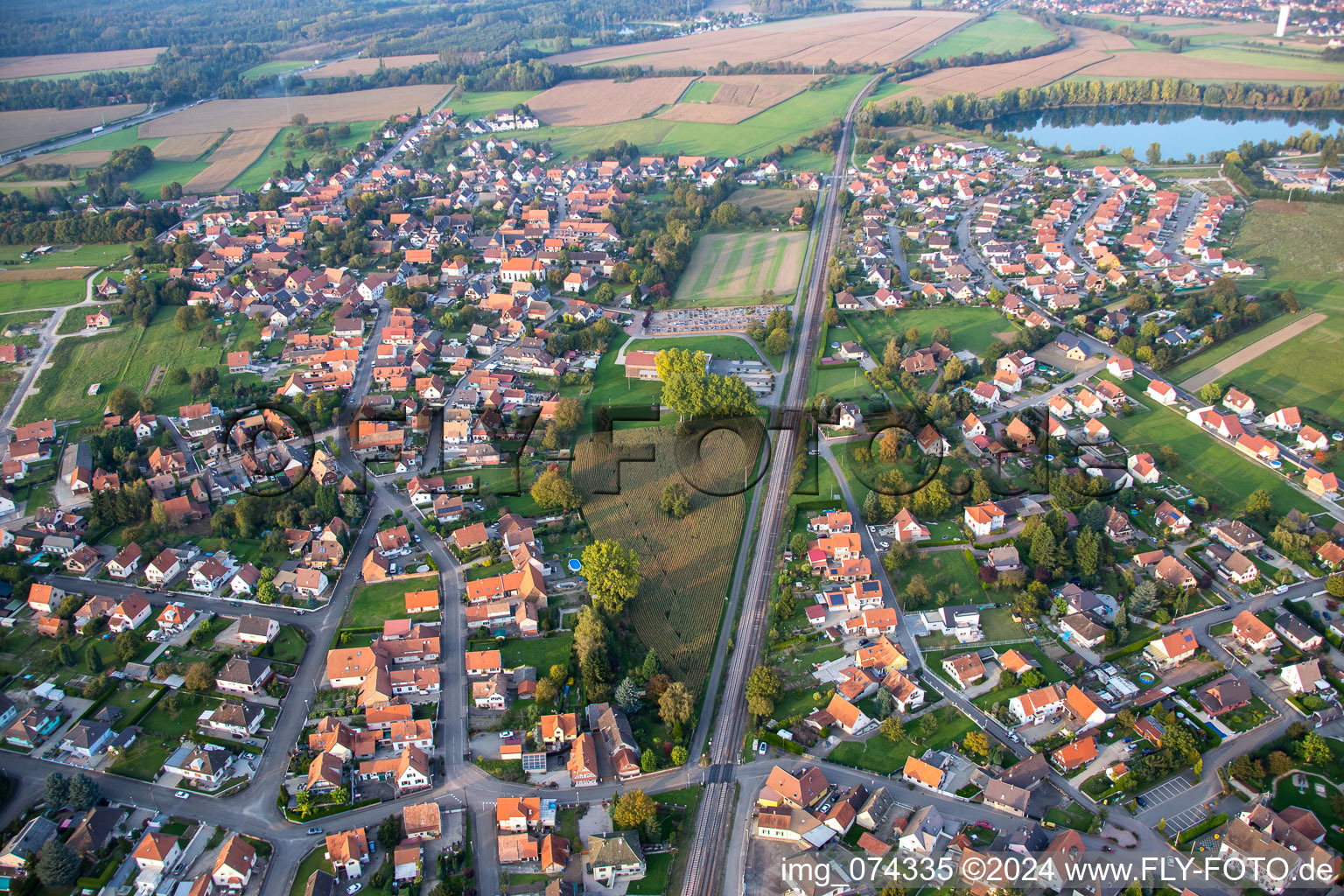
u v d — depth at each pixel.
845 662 173.00
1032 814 141.62
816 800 144.50
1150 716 157.62
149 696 165.88
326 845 138.00
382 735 158.50
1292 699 160.25
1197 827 138.25
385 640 175.62
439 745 158.38
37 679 169.88
